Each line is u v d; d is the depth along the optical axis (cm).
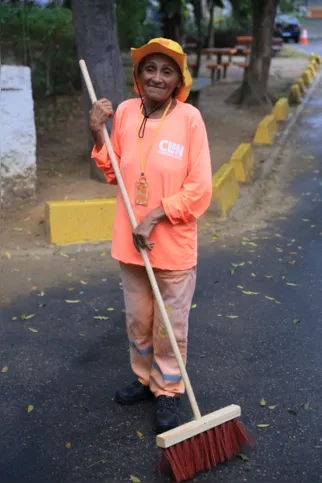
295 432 335
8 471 307
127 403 358
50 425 342
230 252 610
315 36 3822
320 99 1619
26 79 672
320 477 301
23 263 565
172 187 308
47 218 606
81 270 552
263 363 405
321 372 395
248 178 864
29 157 688
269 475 303
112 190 741
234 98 1463
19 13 1234
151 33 1620
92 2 720
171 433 288
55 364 403
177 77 304
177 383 336
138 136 309
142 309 331
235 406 310
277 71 2084
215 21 2633
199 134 308
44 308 481
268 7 1382
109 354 415
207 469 304
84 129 1120
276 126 1220
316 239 657
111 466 310
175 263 315
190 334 443
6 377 388
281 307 490
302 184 888
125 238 319
